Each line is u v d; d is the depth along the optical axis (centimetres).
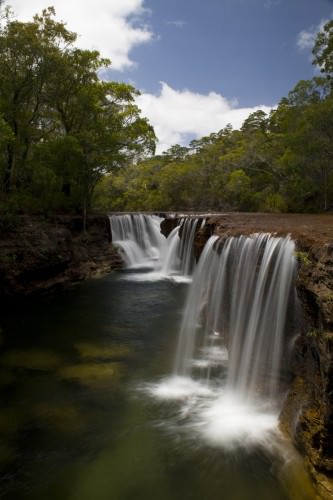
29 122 2139
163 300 1744
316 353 561
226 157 5128
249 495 564
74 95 2464
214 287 1138
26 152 2209
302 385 631
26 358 1090
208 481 596
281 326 741
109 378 957
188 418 767
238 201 4584
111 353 1123
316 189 3152
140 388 900
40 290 1817
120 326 1383
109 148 2542
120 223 2817
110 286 2017
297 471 562
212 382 922
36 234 1884
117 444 693
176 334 1288
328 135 2338
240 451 654
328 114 2203
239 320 930
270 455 623
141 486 593
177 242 2394
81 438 716
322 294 522
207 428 725
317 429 529
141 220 2955
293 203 3425
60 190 2497
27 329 1353
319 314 535
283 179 4012
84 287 1994
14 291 1709
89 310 1590
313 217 1712
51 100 2261
